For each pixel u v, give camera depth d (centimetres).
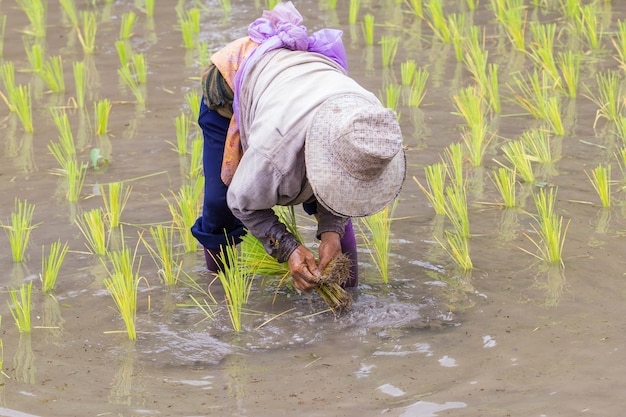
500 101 1092
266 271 680
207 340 614
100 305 667
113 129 1045
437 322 622
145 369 579
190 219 755
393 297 659
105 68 1253
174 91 1157
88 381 565
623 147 930
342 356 585
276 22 618
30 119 1041
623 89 1086
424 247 741
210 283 695
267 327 628
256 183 552
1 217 827
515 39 1250
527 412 507
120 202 855
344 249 658
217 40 1341
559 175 874
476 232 764
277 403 532
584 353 570
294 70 571
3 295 686
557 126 973
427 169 896
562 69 1088
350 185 528
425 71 1110
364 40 1341
